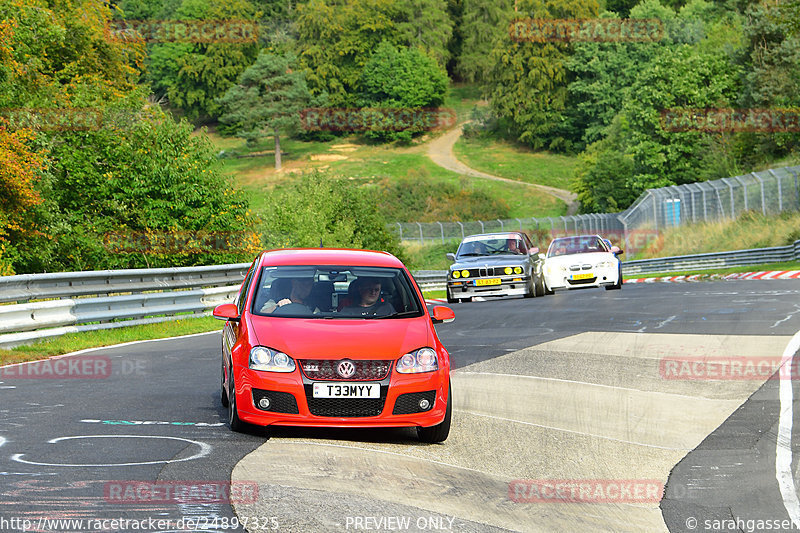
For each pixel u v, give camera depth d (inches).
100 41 6889.8
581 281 3831.2
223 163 5467.5
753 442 1145.4
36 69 5442.9
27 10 5565.9
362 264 1327.5
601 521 835.4
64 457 967.0
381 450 1085.8
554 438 1187.3
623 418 1309.1
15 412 1259.2
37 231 4660.4
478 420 1296.8
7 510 756.0
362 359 1113.4
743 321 2369.6
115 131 5378.9
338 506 827.4
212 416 1261.1
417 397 1122.0
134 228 5329.7
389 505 844.0
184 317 2861.7
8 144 4515.3
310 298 1248.8
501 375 1684.3
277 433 1154.7
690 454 1098.1
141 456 984.9
